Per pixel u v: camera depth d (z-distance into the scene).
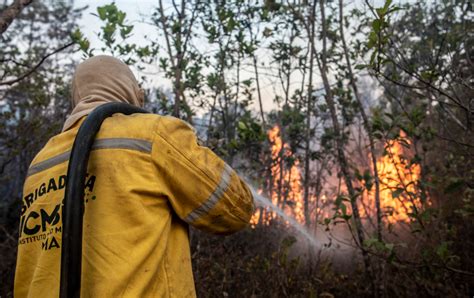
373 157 4.08
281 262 3.61
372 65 2.21
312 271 4.02
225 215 1.20
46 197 1.19
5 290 4.21
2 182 7.56
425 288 3.25
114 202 1.08
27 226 1.21
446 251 2.61
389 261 2.81
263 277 3.84
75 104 1.39
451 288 3.15
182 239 1.20
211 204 1.17
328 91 4.49
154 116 1.20
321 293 3.64
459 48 3.21
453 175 3.99
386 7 2.00
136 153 1.12
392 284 3.56
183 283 1.14
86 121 1.08
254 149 6.20
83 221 1.07
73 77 1.43
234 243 5.23
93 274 1.02
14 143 6.41
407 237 4.53
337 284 3.88
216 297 3.73
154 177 1.12
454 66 2.82
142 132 1.15
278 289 3.54
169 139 1.15
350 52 4.98
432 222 3.46
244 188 1.30
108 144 1.13
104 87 1.36
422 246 3.58
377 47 2.21
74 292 0.92
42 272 1.09
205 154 1.21
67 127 1.28
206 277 3.88
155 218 1.10
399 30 4.87
